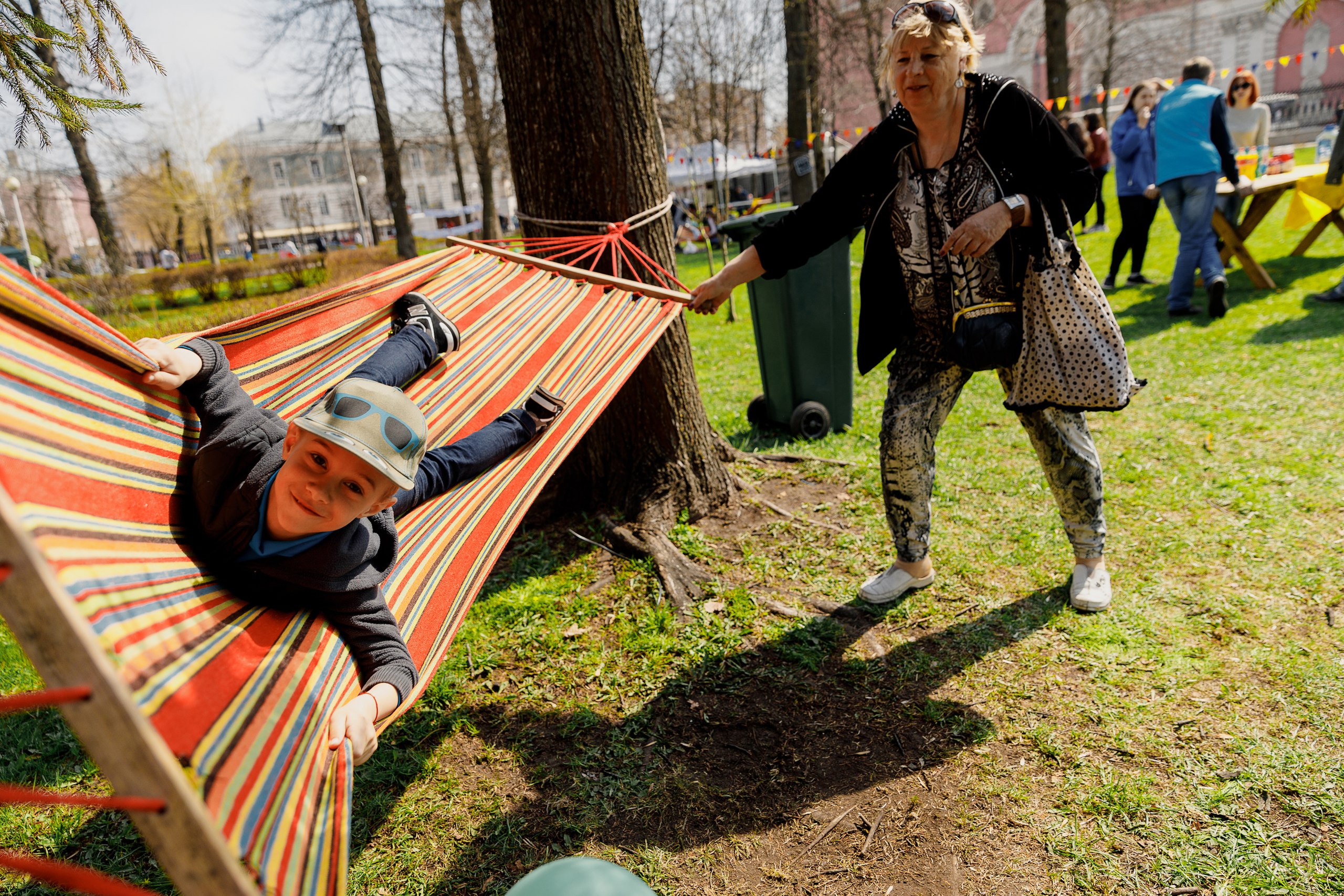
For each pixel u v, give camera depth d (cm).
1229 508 397
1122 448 479
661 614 350
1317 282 772
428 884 235
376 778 275
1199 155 689
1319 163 891
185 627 149
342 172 4741
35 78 303
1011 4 4031
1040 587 353
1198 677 286
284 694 159
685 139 1884
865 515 429
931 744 272
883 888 224
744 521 429
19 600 90
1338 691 271
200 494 182
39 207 2606
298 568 184
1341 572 334
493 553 256
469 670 329
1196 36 3922
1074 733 269
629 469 430
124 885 99
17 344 147
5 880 243
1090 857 226
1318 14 3709
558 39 375
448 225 5688
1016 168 274
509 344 320
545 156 395
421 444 186
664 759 275
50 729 314
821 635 330
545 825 252
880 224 303
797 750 275
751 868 234
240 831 125
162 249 5016
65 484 141
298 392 253
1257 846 222
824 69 1856
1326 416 480
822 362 545
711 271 1362
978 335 288
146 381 180
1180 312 734
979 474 466
